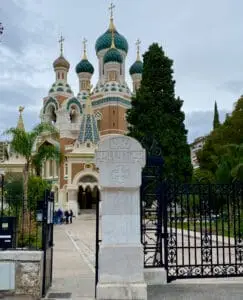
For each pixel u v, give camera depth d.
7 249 8.54
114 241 8.27
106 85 67.44
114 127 65.12
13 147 25.06
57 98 66.69
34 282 8.25
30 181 23.64
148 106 38.75
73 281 10.27
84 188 54.22
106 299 8.02
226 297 8.20
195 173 39.97
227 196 9.82
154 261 9.48
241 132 43.84
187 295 8.35
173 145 37.06
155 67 39.97
